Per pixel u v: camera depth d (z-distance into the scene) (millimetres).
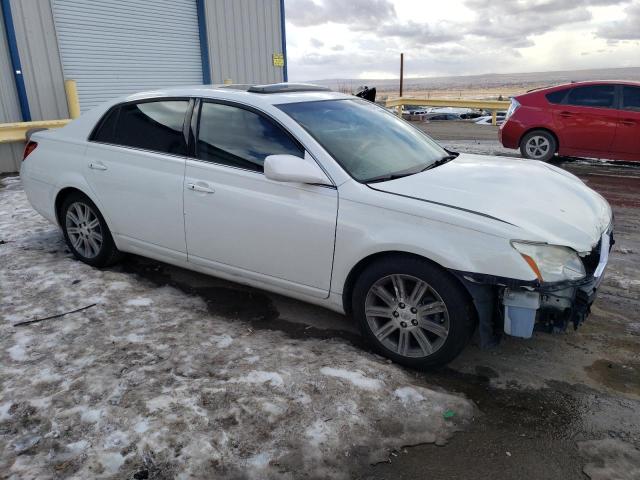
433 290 2732
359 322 3037
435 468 2217
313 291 3176
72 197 4297
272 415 2447
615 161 10016
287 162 2920
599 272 2709
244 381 2705
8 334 3201
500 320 2709
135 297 3770
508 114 9727
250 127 3357
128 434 2311
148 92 3963
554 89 9219
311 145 3107
